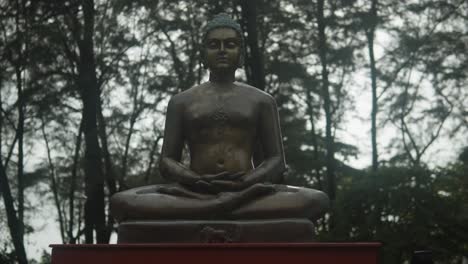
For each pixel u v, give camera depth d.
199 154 8.47
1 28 20.17
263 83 19.28
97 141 19.78
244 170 8.35
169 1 20.89
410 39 24.62
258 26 22.48
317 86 24.73
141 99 22.31
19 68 20.44
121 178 20.34
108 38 20.94
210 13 20.56
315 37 23.64
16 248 20.38
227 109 8.49
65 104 21.17
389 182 19.62
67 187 24.30
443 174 20.84
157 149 22.83
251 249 7.09
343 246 7.07
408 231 19.05
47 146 23.56
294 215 7.87
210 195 7.99
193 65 22.11
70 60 20.44
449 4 24.27
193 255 7.15
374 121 24.59
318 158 24.67
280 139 8.74
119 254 7.27
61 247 7.54
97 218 19.61
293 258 7.05
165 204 7.88
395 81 25.59
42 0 19.45
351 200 19.97
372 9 23.62
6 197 20.69
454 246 19.02
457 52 24.55
